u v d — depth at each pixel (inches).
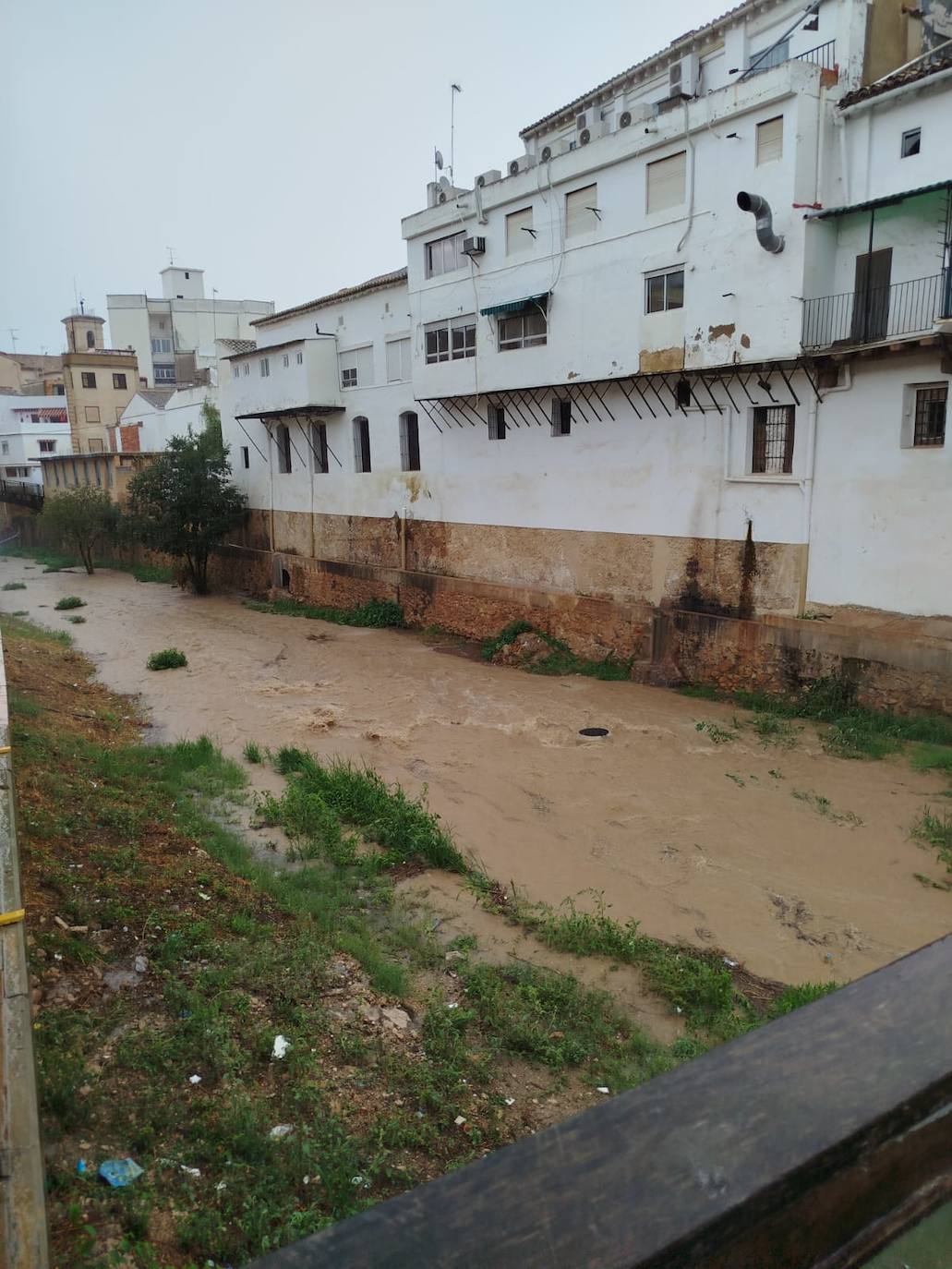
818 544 671.1
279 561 1355.8
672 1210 26.0
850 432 638.5
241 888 379.6
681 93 714.2
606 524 845.2
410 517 1104.8
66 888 329.7
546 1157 29.2
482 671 889.5
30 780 428.1
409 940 357.1
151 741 660.1
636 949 355.3
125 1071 237.8
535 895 414.9
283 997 290.8
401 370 1082.7
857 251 625.6
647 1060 284.4
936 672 596.4
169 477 1417.3
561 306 815.1
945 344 550.6
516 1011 306.5
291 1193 206.8
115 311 2652.6
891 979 39.4
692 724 671.8
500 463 958.4
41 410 2564.0
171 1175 204.7
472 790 556.7
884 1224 30.3
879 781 545.0
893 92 582.2
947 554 590.6
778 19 822.5
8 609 1347.2
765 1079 32.6
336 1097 246.5
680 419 759.7
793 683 691.4
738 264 663.8
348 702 780.6
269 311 2847.0
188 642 1069.8
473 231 900.0
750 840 475.5
